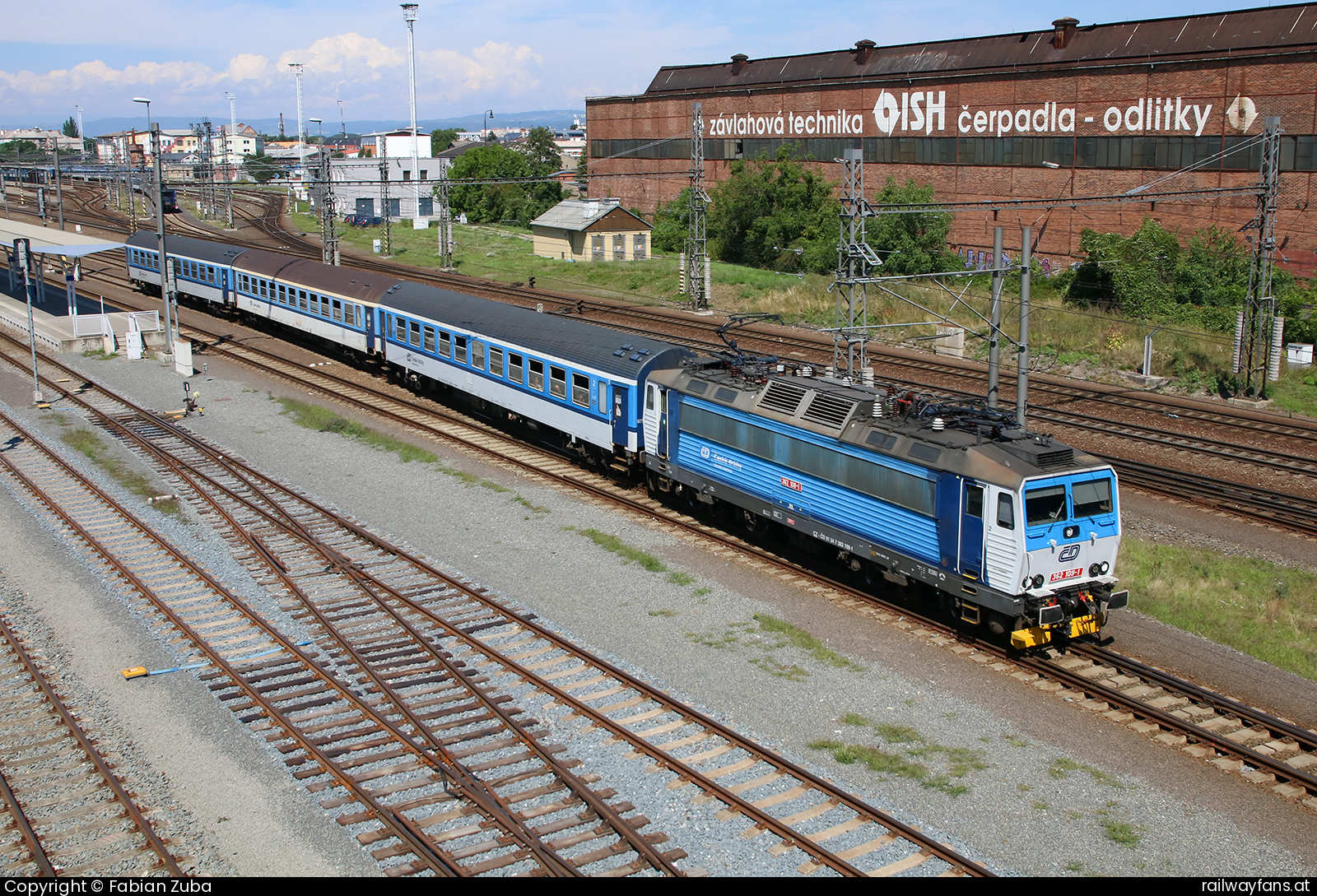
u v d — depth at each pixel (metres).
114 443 27.83
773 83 65.62
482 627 16.61
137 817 11.45
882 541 17.39
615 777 12.35
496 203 96.12
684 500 23.36
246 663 15.56
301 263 40.97
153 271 51.41
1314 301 38.25
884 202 51.38
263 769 12.61
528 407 27.47
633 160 78.25
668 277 55.72
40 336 41.25
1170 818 11.68
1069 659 15.74
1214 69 44.78
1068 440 28.62
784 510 19.48
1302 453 27.22
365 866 10.68
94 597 18.03
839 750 12.97
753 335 42.47
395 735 13.30
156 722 13.77
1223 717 14.00
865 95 59.84
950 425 16.86
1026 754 12.99
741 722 13.66
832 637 16.41
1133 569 19.23
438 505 22.92
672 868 10.45
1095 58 49.28
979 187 55.09
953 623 16.94
